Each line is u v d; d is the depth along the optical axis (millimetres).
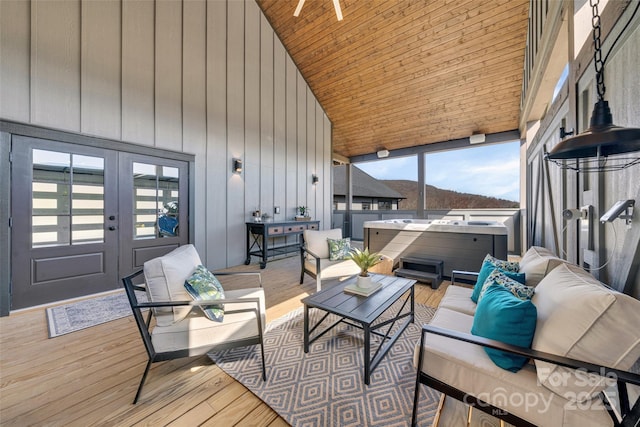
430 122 5895
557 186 2533
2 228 2506
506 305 1170
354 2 4465
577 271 1354
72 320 2432
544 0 2523
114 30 3234
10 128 2541
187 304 1500
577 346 958
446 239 3572
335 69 5688
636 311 893
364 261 2098
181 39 3926
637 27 1078
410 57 4824
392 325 2268
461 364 1153
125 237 3352
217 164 4426
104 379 1635
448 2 3939
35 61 2682
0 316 2479
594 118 1019
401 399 1444
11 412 1377
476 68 4512
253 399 1473
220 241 4469
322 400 1441
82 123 2982
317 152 6629
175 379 1636
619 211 1144
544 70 2713
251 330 1688
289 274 4125
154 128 3619
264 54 5246
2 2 2520
